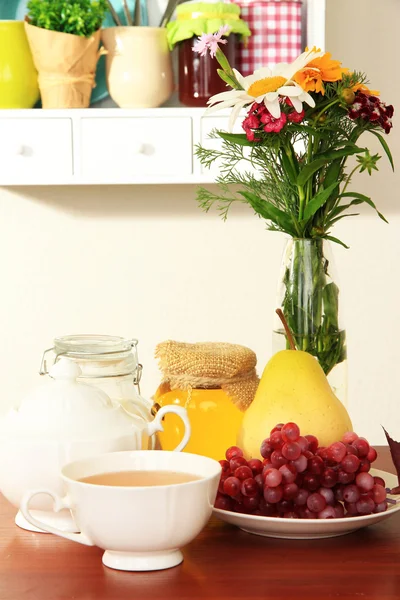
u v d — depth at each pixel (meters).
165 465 0.77
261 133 0.94
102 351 0.88
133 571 0.73
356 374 1.99
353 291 1.96
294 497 0.78
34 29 1.67
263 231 1.95
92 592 0.69
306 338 0.96
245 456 0.86
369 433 2.01
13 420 0.81
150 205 1.93
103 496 0.68
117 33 1.70
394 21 1.90
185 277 1.96
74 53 1.68
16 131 1.71
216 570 0.73
